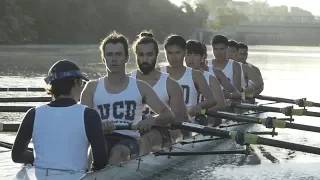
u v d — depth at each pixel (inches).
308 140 1876.2
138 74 1346.0
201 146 1483.8
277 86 4163.4
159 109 1139.3
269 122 1510.8
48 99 1894.7
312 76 5423.2
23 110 1656.0
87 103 1135.0
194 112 1512.1
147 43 1307.8
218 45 2139.5
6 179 1198.3
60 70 850.1
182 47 1526.8
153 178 1169.4
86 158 882.1
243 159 1498.5
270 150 1649.9
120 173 1001.5
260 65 7372.1
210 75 1696.6
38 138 858.1
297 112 1871.3
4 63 6072.8
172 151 1270.9
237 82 2166.6
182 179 1200.8
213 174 1286.9
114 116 1127.0
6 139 1657.2
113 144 1130.7
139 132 1152.8
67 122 847.7
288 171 1366.9
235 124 1887.3
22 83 3681.1
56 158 853.2
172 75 1546.5
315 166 1435.8
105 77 1146.0
